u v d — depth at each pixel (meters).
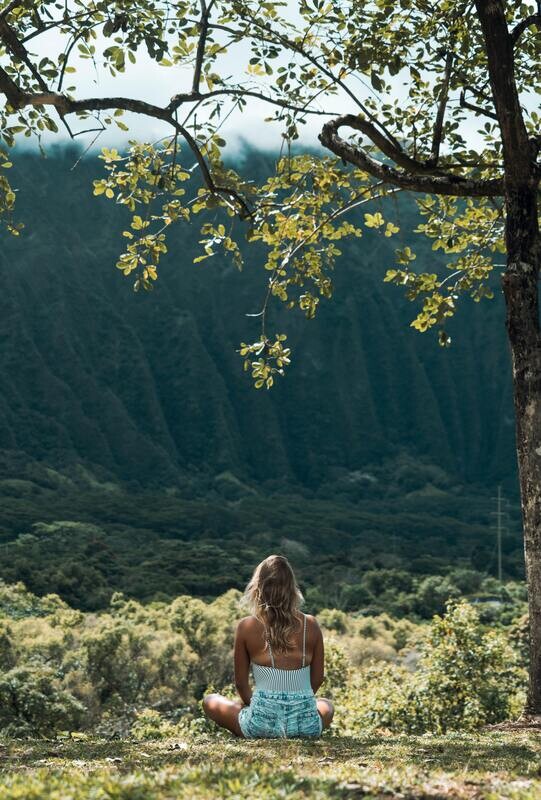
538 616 9.30
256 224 12.53
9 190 12.96
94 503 193.38
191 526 187.25
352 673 34.22
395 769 4.85
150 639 56.72
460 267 14.29
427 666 24.52
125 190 12.59
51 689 40.53
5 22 10.27
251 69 11.61
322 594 123.19
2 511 165.75
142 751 6.29
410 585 128.12
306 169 13.53
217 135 11.93
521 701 24.80
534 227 9.68
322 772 4.54
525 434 9.34
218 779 4.11
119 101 10.60
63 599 107.31
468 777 4.71
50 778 4.25
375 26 12.13
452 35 12.16
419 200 14.39
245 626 6.44
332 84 12.09
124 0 10.95
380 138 10.91
